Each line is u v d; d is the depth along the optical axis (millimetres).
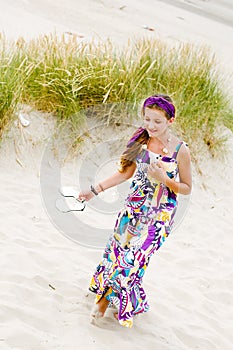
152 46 16281
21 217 10305
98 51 15391
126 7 29469
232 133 15617
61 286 8320
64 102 13812
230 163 15000
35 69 14336
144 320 8047
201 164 14383
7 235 9461
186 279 9758
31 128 13391
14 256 8766
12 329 7020
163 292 9086
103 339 7309
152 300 8688
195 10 33625
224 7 36312
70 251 9523
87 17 25828
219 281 9945
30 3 26016
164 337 7758
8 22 22016
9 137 12945
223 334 8383
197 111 14922
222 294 9531
